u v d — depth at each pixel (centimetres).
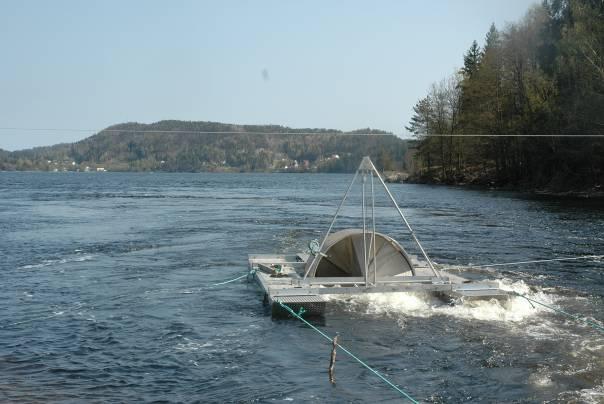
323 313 1382
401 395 910
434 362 1055
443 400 890
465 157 10925
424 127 12138
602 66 6141
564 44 6412
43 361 1084
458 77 11762
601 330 1247
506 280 1798
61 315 1422
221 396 914
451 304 1490
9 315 1425
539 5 8281
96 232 3209
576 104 6200
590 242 2744
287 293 1452
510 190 8212
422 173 12550
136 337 1235
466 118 10294
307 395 912
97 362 1078
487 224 3644
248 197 7288
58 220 3938
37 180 15062
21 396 916
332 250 1706
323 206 5500
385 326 1296
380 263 1667
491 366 1030
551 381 957
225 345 1173
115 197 7100
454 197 6775
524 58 8356
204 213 4616
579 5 6519
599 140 6144
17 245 2681
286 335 1239
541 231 3209
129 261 2239
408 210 4878
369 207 5275
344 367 1036
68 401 898
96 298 1605
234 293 1662
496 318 1356
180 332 1270
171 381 980
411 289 1523
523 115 8344
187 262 2216
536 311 1421
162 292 1678
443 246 2648
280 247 2634
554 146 7150
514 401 880
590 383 947
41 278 1898
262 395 915
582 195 6569
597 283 1759
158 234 3120
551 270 1991
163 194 8006
